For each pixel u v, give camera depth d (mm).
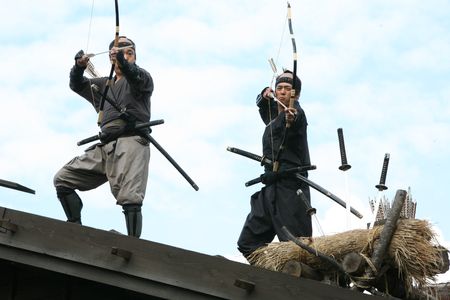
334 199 10070
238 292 8641
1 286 9820
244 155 10617
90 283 9500
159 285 8883
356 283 8992
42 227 9219
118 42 11156
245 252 10492
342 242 9172
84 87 11391
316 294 8516
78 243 9094
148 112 11133
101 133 10984
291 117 10172
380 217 9820
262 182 10438
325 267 9312
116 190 10945
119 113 10961
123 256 8898
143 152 10969
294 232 10172
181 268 8812
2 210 9312
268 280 8625
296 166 10359
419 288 9188
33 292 9742
